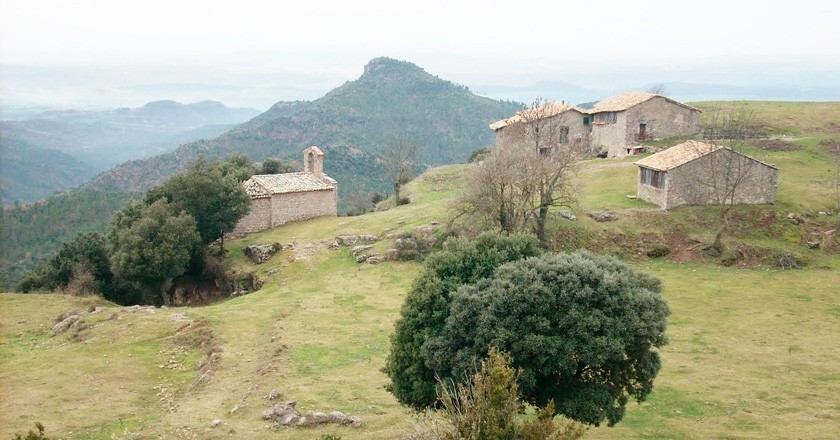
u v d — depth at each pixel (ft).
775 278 143.43
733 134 208.95
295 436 75.20
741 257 153.58
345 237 187.01
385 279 159.02
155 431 78.79
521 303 67.56
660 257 157.58
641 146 233.76
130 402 93.30
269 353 110.01
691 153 174.60
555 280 69.21
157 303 179.11
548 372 65.82
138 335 125.39
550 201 157.89
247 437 75.46
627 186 197.98
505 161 159.43
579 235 161.99
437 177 271.49
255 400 87.56
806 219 165.17
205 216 185.78
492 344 65.51
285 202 215.10
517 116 244.83
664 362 101.30
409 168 335.47
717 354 103.91
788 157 213.46
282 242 189.88
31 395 94.53
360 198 355.97
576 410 66.03
